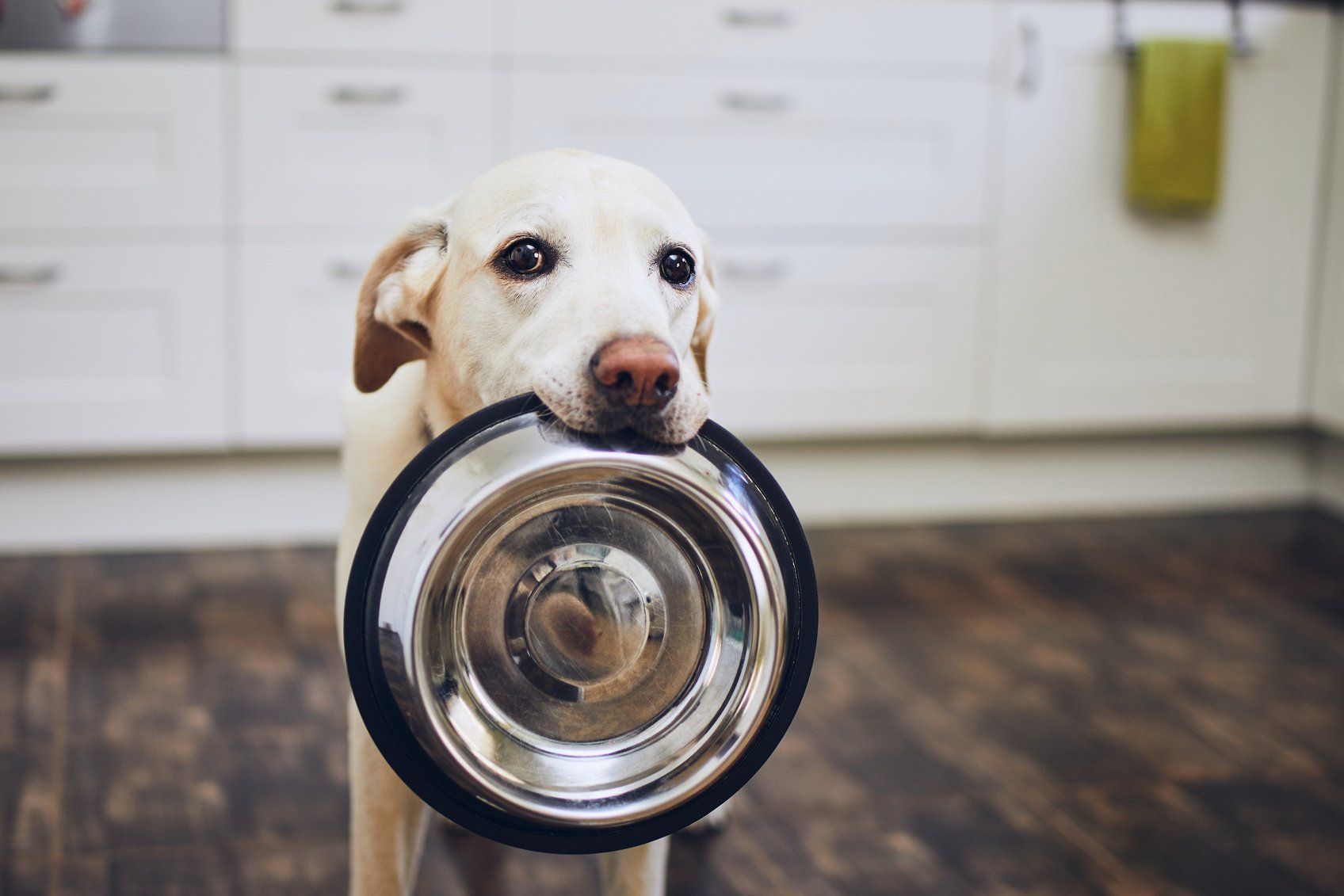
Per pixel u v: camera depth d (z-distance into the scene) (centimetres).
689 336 108
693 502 90
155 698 190
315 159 254
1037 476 301
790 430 280
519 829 90
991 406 288
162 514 262
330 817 158
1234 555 274
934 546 277
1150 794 169
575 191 102
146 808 158
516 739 90
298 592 238
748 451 93
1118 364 292
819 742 183
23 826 152
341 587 113
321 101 252
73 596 232
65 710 185
